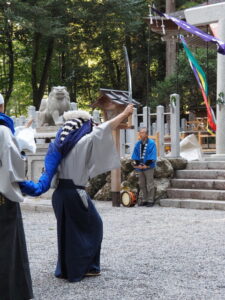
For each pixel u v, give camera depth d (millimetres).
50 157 4590
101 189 12508
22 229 3783
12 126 3793
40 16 22609
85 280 4625
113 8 25656
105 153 4641
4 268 3600
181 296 4039
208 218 8875
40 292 4254
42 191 4305
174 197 11406
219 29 13531
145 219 8844
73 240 4609
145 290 4234
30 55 28406
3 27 23047
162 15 12562
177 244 6305
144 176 11211
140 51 30531
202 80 13508
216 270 4918
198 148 13617
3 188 3568
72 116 4770
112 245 6312
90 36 28938
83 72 30344
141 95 30875
